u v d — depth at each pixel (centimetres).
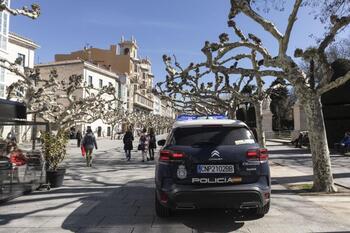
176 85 2698
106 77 7406
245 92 2384
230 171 652
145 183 1227
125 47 10800
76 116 2384
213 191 638
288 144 3469
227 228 661
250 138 688
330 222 695
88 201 912
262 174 661
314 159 1026
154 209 816
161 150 693
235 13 1136
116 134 7181
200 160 654
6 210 814
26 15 1232
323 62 1016
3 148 1030
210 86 3156
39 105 2202
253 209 760
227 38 1430
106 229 660
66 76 6606
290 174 1405
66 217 748
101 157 2445
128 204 873
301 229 650
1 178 917
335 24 1000
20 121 981
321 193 988
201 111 4203
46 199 940
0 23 3600
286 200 899
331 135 2659
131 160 2217
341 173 1395
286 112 6322
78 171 1609
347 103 2630
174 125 721
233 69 1218
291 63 1035
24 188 1002
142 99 10738
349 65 2628
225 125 693
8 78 3888
